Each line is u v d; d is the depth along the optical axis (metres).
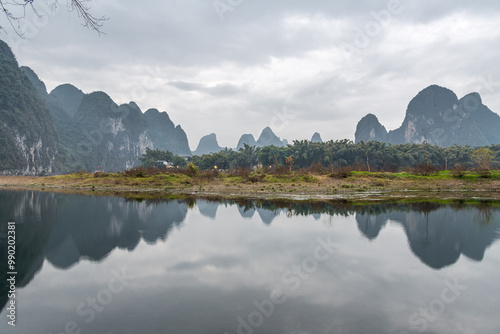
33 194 30.69
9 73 120.56
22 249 10.95
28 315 6.28
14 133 112.19
